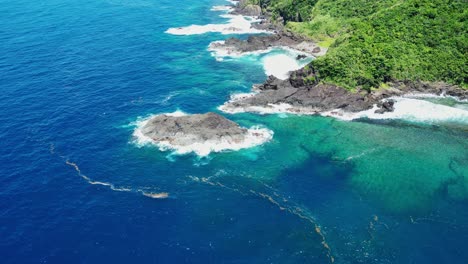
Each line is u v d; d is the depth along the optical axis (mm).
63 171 88500
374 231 72625
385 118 109312
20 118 108188
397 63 120125
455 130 103000
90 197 81000
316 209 77938
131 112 112812
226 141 98500
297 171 89000
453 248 69062
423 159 92062
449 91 117312
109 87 126875
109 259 67312
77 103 116625
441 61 119312
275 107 115438
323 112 112875
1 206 78188
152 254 68250
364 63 120250
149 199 80500
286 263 66375
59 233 72312
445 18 126000
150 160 92625
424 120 107625
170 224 74438
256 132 103188
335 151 95812
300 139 100938
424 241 70500
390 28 127562
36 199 80250
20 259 67062
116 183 85125
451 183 84375
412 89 119125
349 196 81312
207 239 71125
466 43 119188
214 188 83688
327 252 68312
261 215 76438
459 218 75562
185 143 97625
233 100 120812
